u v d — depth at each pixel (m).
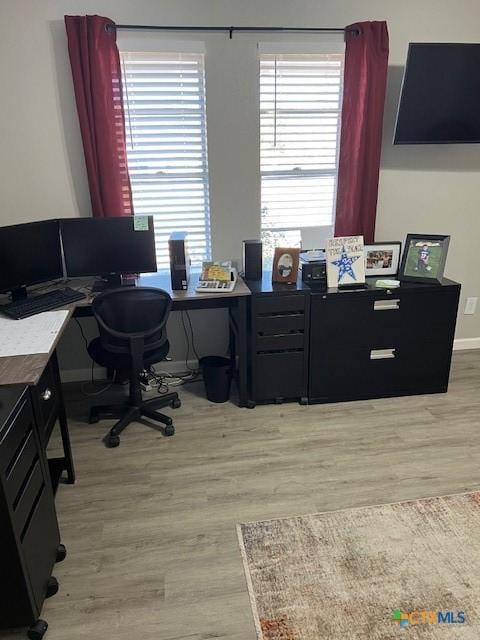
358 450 2.59
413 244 3.03
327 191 3.39
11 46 2.76
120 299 2.53
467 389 3.22
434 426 2.80
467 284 3.69
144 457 2.57
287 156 3.27
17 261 2.64
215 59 2.96
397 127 3.05
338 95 3.17
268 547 1.96
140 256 2.94
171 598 1.76
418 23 3.04
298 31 2.96
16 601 1.54
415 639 1.57
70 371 3.41
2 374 1.72
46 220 2.84
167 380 3.41
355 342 2.96
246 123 3.12
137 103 3.02
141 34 2.86
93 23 2.69
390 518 2.10
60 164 3.00
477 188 3.45
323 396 3.06
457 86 2.96
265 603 1.72
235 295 2.77
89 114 2.83
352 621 1.64
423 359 3.07
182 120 3.09
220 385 3.06
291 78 3.09
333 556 1.91
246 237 3.37
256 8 2.90
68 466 2.35
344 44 3.02
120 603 1.74
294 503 2.21
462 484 2.31
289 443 2.67
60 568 1.89
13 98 2.84
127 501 2.25
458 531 2.01
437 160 3.34
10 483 1.45
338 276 2.94
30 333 2.15
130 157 3.13
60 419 2.27
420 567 1.84
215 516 2.14
